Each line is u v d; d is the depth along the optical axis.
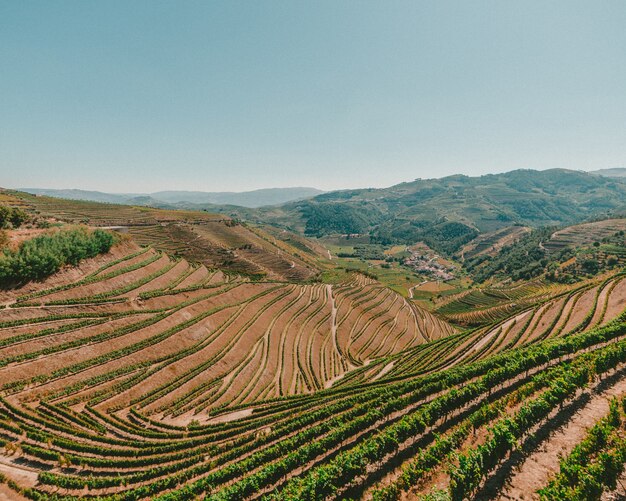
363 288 185.50
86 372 63.31
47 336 66.25
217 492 34.94
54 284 80.38
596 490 22.73
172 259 128.50
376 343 125.38
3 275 71.31
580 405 35.06
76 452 45.97
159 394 64.44
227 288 115.44
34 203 193.88
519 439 30.48
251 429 55.56
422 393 49.94
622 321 62.66
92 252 95.25
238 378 76.81
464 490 24.98
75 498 36.81
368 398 56.47
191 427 56.91
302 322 118.69
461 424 35.97
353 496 29.48
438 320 172.88
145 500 38.44
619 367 41.72
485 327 105.50
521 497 24.88
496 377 46.31
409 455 34.00
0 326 63.69
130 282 96.88
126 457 47.22
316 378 89.94
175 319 86.19
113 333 73.81
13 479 39.03
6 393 54.28
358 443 41.22
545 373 43.12
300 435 45.28
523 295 180.00
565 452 28.80
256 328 99.94
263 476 35.28
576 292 99.81
